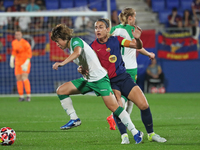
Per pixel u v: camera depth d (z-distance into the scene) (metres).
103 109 31.75
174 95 46.44
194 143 15.15
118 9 63.62
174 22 58.94
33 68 49.78
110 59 15.38
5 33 48.94
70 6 61.00
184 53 50.53
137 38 14.37
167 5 63.38
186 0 63.62
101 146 14.77
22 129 20.39
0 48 48.97
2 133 15.11
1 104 36.53
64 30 14.35
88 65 14.70
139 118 25.17
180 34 50.16
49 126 21.61
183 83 51.03
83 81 15.36
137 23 61.78
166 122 22.89
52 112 29.44
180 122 22.80
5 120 24.55
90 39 50.03
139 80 50.09
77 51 13.84
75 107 33.56
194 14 61.09
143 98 15.12
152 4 63.34
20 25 52.62
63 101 15.61
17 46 39.12
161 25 60.88
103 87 14.82
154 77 49.91
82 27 52.94
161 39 49.78
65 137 17.52
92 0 61.69
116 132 19.06
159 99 41.09
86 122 23.44
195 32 50.28
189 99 40.94
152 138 15.61
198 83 51.16
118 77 15.46
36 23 53.38
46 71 50.03
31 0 59.50
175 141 15.68
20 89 40.38
